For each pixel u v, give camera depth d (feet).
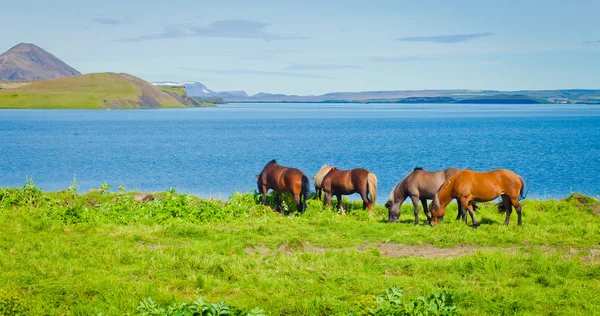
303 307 32.19
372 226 57.26
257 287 36.32
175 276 38.29
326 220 59.67
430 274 39.22
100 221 57.47
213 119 631.97
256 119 640.58
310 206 70.64
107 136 315.17
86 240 47.52
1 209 60.39
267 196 75.36
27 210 61.98
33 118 587.68
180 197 67.77
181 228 52.80
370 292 35.04
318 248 48.39
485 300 33.04
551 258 41.42
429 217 62.75
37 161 175.83
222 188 118.21
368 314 29.86
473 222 56.65
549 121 561.84
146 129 400.06
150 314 29.66
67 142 264.93
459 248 48.14
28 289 34.42
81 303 32.50
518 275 38.91
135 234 50.78
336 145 249.96
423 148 230.27
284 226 57.72
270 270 39.55
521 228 54.44
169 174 143.54
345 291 35.24
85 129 389.60
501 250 46.29
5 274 36.58
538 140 280.72
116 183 126.11
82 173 145.07
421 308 30.01
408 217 67.46
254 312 28.45
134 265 40.40
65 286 34.35
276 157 191.21
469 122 544.21
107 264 40.45
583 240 49.34
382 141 277.23
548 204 69.56
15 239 46.60
